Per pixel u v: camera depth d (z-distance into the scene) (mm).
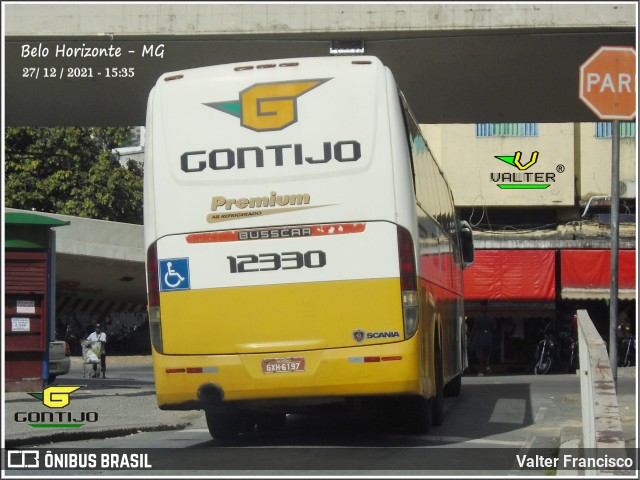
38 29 17047
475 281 33188
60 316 44438
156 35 16953
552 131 33312
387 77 10500
